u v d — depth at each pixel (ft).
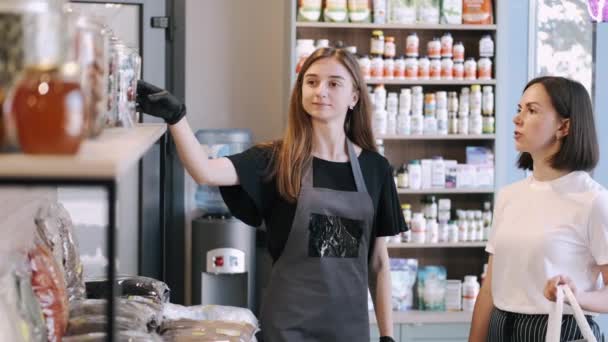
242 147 17.54
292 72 17.40
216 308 9.06
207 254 17.07
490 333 10.56
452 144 18.90
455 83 18.03
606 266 9.81
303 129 10.41
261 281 18.40
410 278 18.33
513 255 10.22
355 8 17.66
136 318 7.67
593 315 10.21
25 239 6.59
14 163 3.96
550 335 8.76
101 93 5.56
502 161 18.17
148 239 17.22
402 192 17.98
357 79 10.57
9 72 4.26
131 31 17.46
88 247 14.67
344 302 10.22
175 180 17.76
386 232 10.93
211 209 17.81
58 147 4.17
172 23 17.88
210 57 18.49
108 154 4.38
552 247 9.95
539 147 10.23
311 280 10.16
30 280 6.24
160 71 17.84
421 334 17.53
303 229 10.19
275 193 10.34
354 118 10.80
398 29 18.65
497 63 18.06
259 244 18.33
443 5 17.95
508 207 10.59
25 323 5.65
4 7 4.23
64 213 8.55
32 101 4.12
